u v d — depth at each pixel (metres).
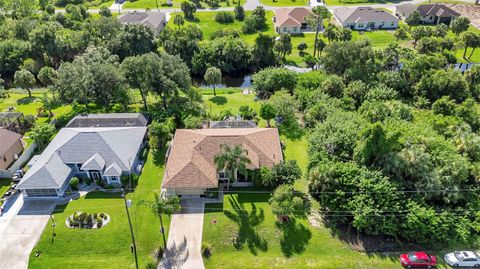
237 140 56.00
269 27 123.00
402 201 46.38
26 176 51.34
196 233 46.03
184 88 73.44
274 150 56.91
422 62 78.06
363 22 121.19
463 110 66.19
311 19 111.62
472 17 129.50
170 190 51.25
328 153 55.12
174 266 42.31
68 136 57.78
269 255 43.72
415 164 48.06
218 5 142.62
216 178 51.66
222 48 99.38
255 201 50.75
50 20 114.94
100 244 44.59
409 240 45.88
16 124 67.19
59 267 42.25
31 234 45.81
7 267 42.16
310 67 96.62
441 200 48.19
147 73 68.94
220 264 42.69
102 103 74.06
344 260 43.19
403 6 132.25
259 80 80.81
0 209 49.34
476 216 46.47
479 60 98.75
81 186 53.56
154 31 107.81
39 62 99.12
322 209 49.44
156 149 61.00
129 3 148.38
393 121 59.62
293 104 71.25
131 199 51.00
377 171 49.19
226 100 79.00
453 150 51.97
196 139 56.97
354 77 79.12
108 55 82.00
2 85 90.69
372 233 45.50
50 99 73.44
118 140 57.69
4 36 107.06
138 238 45.34
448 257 42.97
